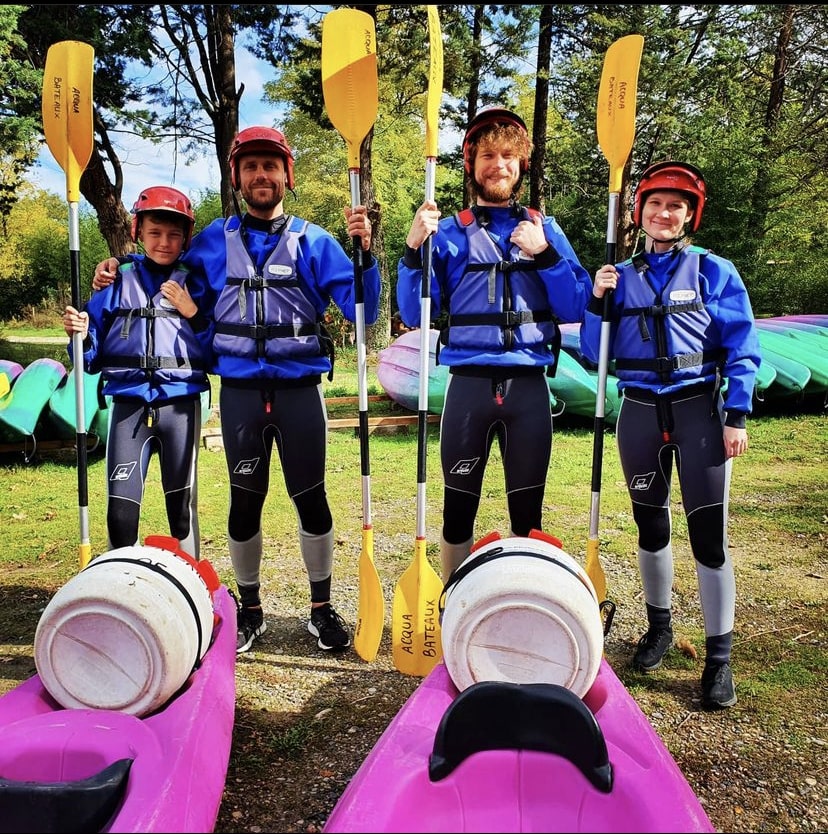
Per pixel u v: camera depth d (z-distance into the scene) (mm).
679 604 3617
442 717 1775
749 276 20047
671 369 2688
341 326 15727
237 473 3008
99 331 3010
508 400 2789
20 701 2043
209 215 35594
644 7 16094
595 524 2902
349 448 7457
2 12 10812
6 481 6320
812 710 2633
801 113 20344
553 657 1950
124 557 2139
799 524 4801
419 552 2852
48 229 35469
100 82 13664
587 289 2873
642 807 1597
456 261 2844
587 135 20641
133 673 1960
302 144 24922
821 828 2055
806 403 9383
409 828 1633
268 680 2910
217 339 2957
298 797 2207
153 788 1664
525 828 1655
